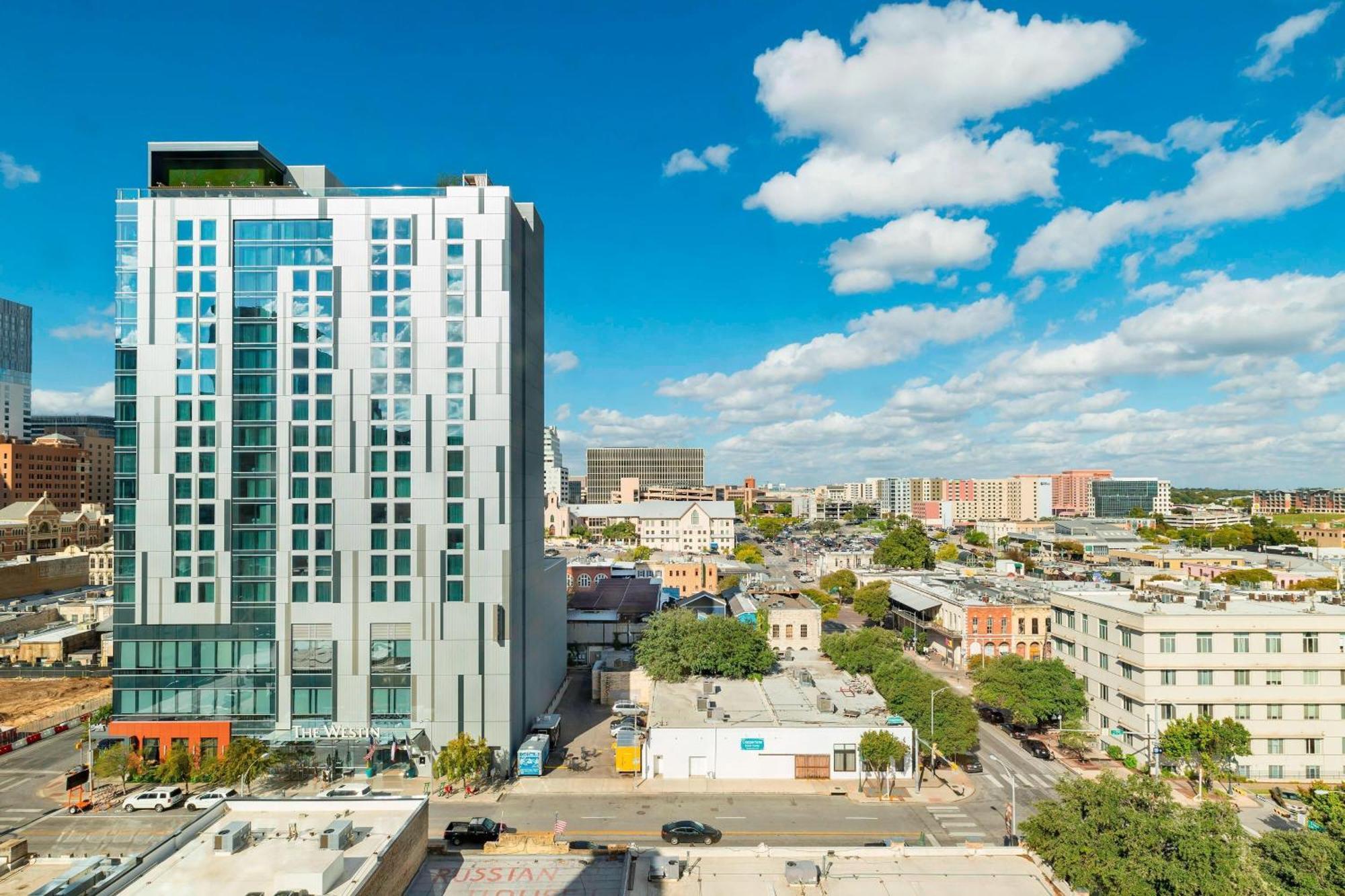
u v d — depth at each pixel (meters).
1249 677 68.88
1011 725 81.50
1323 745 68.44
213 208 67.69
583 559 188.25
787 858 39.00
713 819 57.03
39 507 182.38
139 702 65.75
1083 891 34.94
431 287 67.75
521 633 70.75
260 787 62.12
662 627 88.25
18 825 55.22
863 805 60.25
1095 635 77.56
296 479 66.62
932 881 36.78
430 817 56.91
